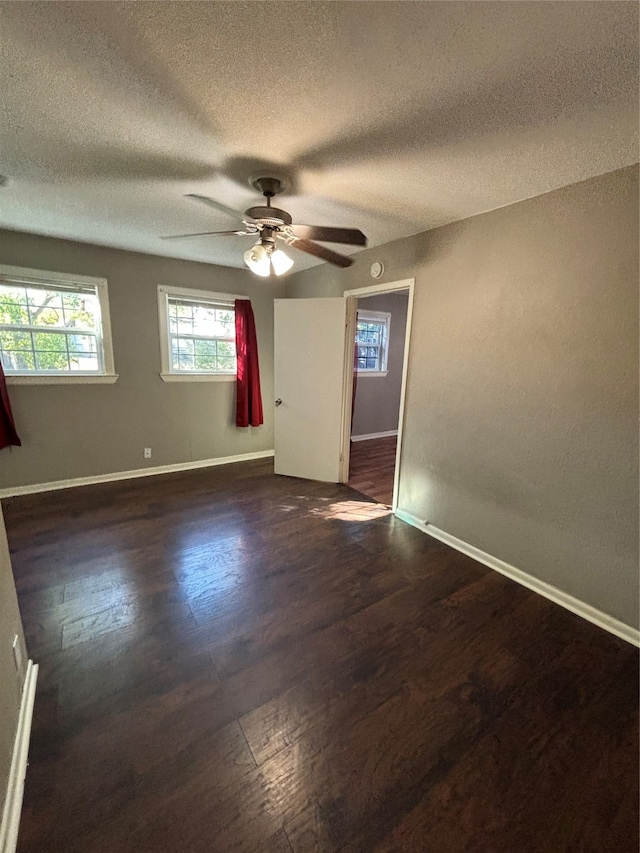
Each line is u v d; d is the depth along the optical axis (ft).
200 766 4.12
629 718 4.82
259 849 3.46
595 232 6.17
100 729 4.48
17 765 3.88
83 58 3.90
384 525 10.14
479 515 8.51
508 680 5.35
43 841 3.45
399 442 10.50
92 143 5.57
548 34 3.51
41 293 10.84
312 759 4.23
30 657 5.45
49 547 8.45
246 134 5.29
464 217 8.19
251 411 14.96
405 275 9.84
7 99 4.57
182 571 7.70
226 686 5.12
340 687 5.16
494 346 7.88
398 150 5.64
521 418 7.52
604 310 6.17
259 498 11.67
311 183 6.77
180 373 13.33
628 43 3.59
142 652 5.63
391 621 6.49
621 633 6.30
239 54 3.84
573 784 4.05
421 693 5.11
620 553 6.28
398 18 3.38
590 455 6.54
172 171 6.45
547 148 5.45
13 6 3.30
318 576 7.73
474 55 3.79
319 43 3.68
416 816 3.74
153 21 3.46
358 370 19.16
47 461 11.51
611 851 3.51
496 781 4.06
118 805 3.74
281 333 12.97
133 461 13.01
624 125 4.86
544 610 6.90
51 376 11.12
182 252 11.91
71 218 8.91
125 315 12.01
